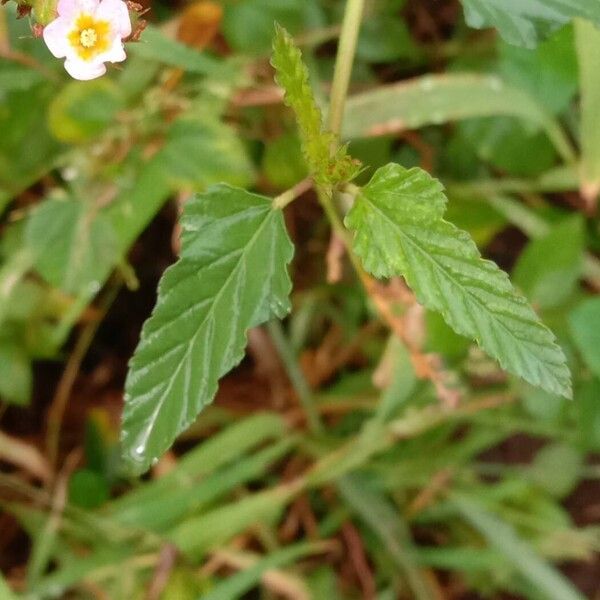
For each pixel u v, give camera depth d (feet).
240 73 0.87
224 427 1.01
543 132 0.95
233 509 0.89
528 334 0.49
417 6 1.03
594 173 0.90
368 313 1.02
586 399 0.91
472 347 0.91
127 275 0.88
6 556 0.96
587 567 1.04
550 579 0.90
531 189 0.99
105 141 0.86
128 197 0.85
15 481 0.91
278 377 1.01
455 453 0.97
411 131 1.00
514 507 0.99
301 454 0.99
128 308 1.02
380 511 0.94
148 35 0.78
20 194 0.93
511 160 0.96
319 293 1.01
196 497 0.88
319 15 0.94
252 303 0.53
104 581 0.90
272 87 0.89
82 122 0.85
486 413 0.96
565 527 0.97
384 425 0.92
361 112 0.89
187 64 0.80
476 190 0.98
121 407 1.01
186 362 0.52
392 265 0.51
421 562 0.94
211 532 0.89
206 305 0.52
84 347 0.94
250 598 0.97
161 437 0.51
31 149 0.88
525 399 0.93
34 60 0.82
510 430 0.98
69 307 0.90
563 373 0.49
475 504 0.95
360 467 0.96
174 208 1.00
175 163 0.85
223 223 0.53
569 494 1.05
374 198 0.52
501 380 0.96
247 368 1.03
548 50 0.84
